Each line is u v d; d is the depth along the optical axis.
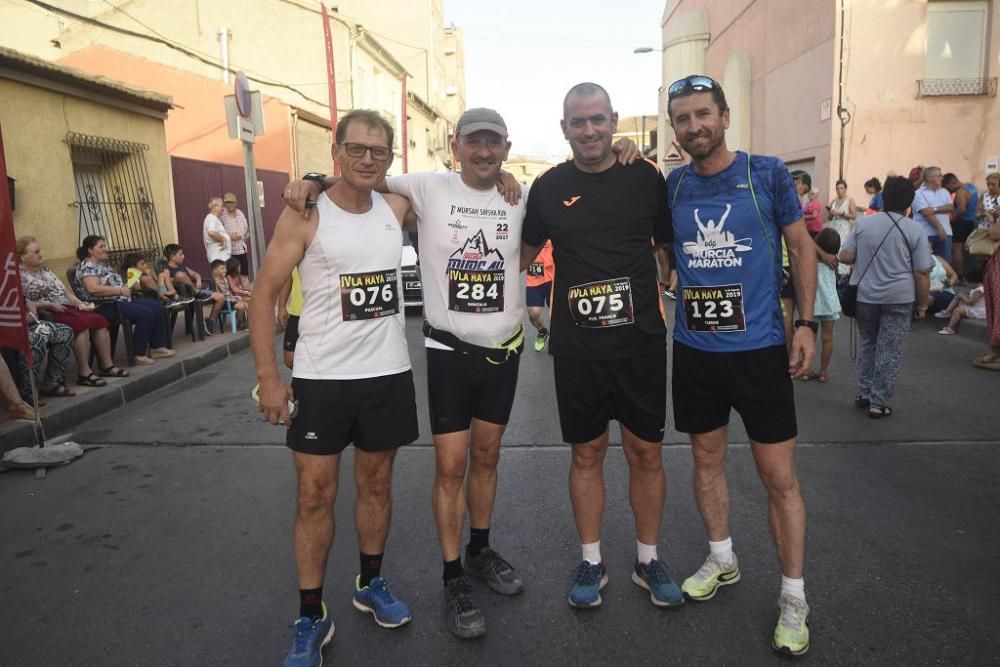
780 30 16.17
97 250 7.36
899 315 5.37
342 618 2.98
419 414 5.94
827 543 3.50
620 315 2.87
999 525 3.67
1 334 4.98
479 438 3.13
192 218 13.44
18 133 8.85
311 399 2.67
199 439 5.44
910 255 5.30
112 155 10.94
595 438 3.01
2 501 4.29
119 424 5.87
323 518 2.74
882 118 13.43
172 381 7.48
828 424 5.39
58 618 3.00
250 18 21.61
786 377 2.81
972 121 13.31
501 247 2.99
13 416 5.42
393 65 28.62
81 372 6.51
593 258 2.87
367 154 2.55
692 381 2.95
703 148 2.71
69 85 9.65
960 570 3.22
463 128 2.81
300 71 22.38
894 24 13.20
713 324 2.82
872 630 2.78
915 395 6.14
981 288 8.69
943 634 2.74
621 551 3.52
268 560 3.49
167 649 2.78
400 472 4.62
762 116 17.50
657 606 3.00
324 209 2.65
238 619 2.98
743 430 5.34
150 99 11.22
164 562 3.48
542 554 3.50
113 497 4.32
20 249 6.31
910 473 4.39
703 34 22.25
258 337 2.58
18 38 20.78
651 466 3.02
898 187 5.36
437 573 3.34
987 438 5.01
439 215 2.96
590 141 2.73
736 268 2.78
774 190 2.75
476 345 2.98
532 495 4.20
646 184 2.90
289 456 5.02
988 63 13.20
